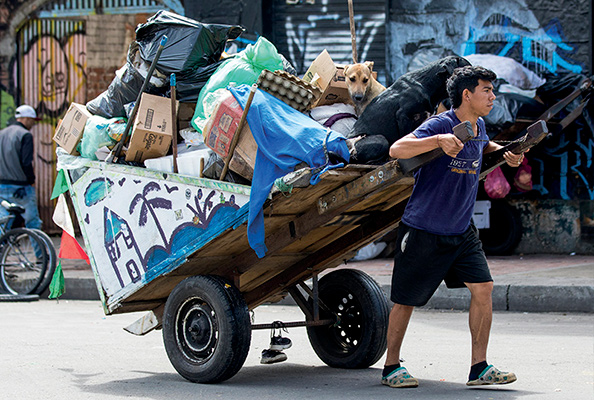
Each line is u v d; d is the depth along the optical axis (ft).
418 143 17.87
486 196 53.62
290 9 57.36
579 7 53.21
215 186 20.61
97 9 66.08
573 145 52.95
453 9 55.01
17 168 48.88
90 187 23.89
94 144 23.77
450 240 19.36
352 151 19.65
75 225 62.69
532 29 54.03
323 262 24.23
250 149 20.02
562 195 53.47
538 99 51.37
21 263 44.80
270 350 24.81
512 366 23.86
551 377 22.02
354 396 19.74
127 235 22.90
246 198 20.13
